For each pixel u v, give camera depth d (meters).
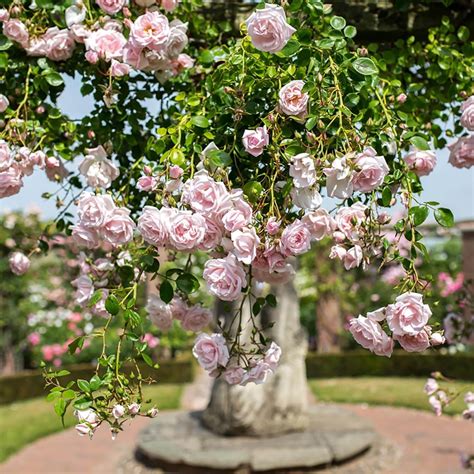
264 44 1.57
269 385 5.39
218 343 1.66
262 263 1.58
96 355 10.97
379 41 2.34
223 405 5.41
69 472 5.39
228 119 1.74
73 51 2.07
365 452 5.45
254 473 4.80
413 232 1.56
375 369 11.08
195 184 1.50
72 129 2.12
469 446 5.82
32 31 1.97
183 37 1.83
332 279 11.52
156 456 5.04
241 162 1.71
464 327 2.94
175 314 1.94
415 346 1.46
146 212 1.52
